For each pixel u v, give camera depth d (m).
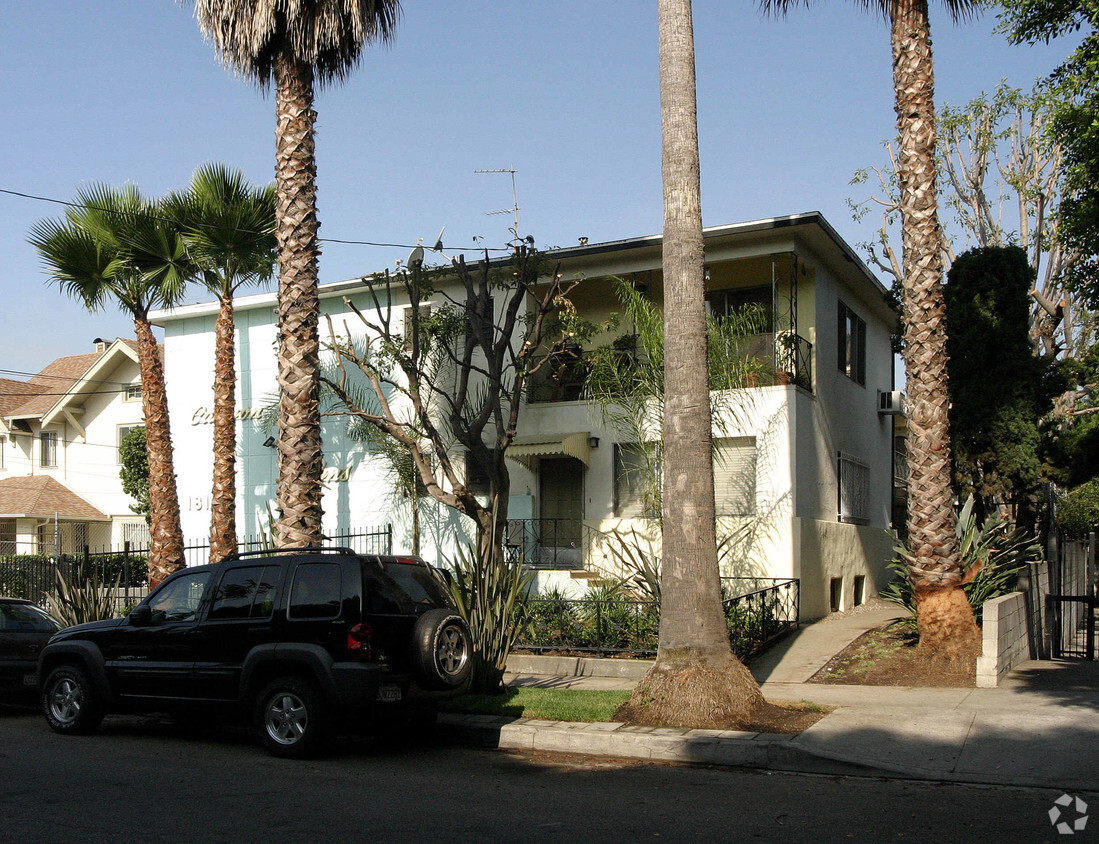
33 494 30.98
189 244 17.95
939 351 12.07
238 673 8.98
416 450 16.41
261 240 18.36
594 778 7.89
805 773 8.08
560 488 19.59
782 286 19.05
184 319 23.98
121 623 9.87
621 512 18.45
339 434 21.41
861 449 21.75
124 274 17.69
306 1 12.26
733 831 6.18
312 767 8.32
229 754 8.98
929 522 11.94
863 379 22.38
